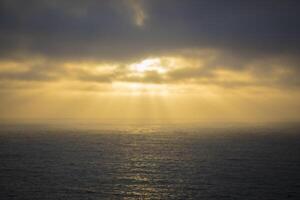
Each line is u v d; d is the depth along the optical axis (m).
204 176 102.69
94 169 115.12
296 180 95.88
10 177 102.62
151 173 108.31
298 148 162.75
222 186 90.75
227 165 119.44
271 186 90.00
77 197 82.69
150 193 85.19
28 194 85.00
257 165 118.38
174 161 130.25
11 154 148.00
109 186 92.06
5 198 82.00
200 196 82.31
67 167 118.50
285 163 121.44
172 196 82.94
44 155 145.62
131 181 97.44
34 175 105.38
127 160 133.50
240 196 82.00
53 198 81.94
